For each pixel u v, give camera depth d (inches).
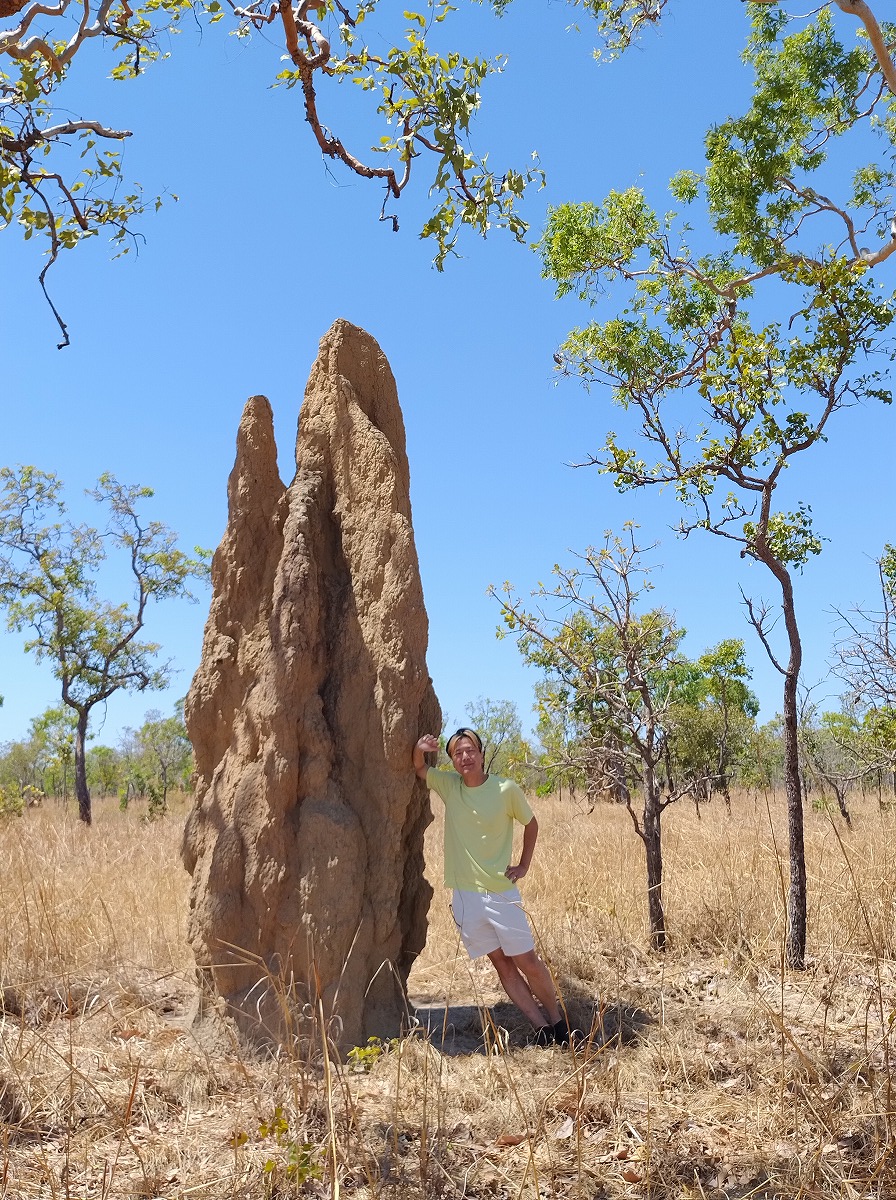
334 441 267.4
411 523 256.2
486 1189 156.3
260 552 269.9
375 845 232.4
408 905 245.6
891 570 384.5
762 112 599.5
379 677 238.2
